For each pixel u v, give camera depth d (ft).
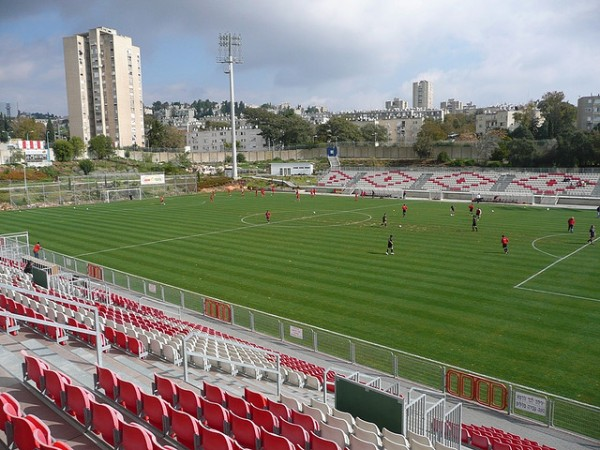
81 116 573.33
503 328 82.89
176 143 620.90
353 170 405.80
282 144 629.92
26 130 606.96
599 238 161.58
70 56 565.53
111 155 491.31
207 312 93.50
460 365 69.82
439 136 524.93
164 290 103.14
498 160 402.31
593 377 65.26
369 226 192.03
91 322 67.31
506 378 65.67
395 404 42.88
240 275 120.26
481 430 50.96
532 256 135.13
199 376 57.11
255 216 223.30
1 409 33.19
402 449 36.99
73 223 207.92
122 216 229.04
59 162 419.33
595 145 335.88
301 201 288.71
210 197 312.71
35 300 79.71
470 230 179.73
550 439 51.72
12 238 152.15
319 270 123.03
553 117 465.47
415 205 265.75
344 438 39.17
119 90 579.07
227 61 386.11
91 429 36.32
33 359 42.27
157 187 334.24
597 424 52.21
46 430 31.50
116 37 568.82
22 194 278.26
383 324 86.02
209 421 41.14
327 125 612.70
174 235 175.94
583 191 280.31
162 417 38.24
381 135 642.63
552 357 71.56
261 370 61.31
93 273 117.91
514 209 243.81
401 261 131.13
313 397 56.44
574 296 99.19
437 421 48.03
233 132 395.55
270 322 84.43
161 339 65.26
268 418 41.11
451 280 112.06
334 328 84.84
